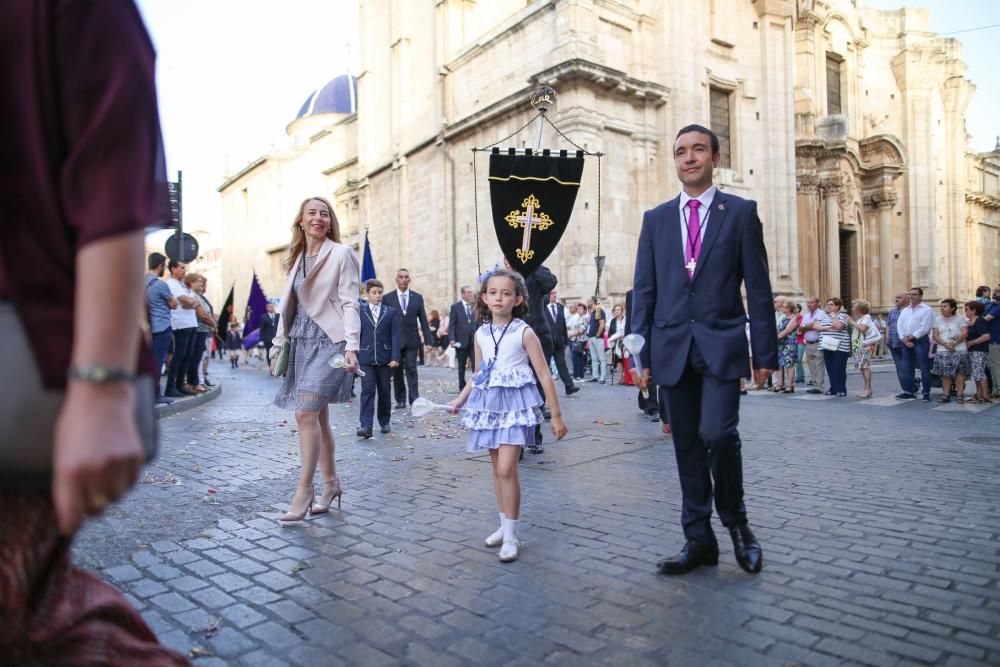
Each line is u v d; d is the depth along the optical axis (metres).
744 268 3.77
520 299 4.50
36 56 1.27
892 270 32.81
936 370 12.47
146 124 1.29
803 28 30.12
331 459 5.16
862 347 13.57
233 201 55.75
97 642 1.44
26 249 1.26
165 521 4.85
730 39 24.88
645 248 4.02
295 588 3.61
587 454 7.36
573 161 8.50
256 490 5.82
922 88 35.44
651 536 4.46
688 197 3.92
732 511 3.81
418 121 28.39
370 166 33.06
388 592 3.55
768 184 25.89
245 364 28.69
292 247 5.09
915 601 3.35
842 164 30.38
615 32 21.39
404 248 28.92
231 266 56.06
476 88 24.36
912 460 6.86
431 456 7.35
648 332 3.96
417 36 28.59
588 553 4.14
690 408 3.88
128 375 1.23
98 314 1.19
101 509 1.22
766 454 7.27
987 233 43.00
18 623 1.29
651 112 21.94
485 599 3.45
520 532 4.60
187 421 10.16
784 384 14.59
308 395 4.81
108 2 1.30
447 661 2.81
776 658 2.79
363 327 8.78
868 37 34.34
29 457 1.23
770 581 3.64
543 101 10.61
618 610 3.29
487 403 4.24
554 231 8.48
